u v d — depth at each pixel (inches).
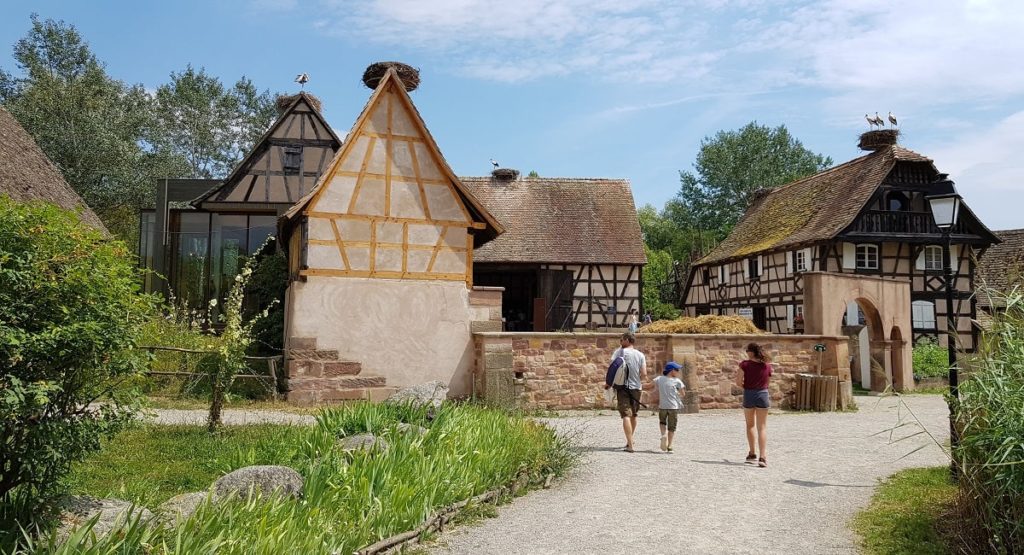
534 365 569.0
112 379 199.2
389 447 264.5
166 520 181.2
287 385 547.8
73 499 192.7
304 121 823.7
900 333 762.2
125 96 1621.6
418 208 587.5
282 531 181.6
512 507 273.4
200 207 803.4
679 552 222.2
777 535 240.4
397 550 211.5
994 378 214.7
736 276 1331.2
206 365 415.8
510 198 1194.6
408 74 619.2
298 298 550.0
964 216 1075.3
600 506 275.7
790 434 468.8
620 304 1103.6
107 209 1392.7
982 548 214.1
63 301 180.2
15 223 176.1
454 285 590.2
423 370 574.9
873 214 1047.6
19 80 1446.9
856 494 298.2
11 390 164.2
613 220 1169.4
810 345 636.7
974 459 216.7
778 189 1425.9
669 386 400.2
